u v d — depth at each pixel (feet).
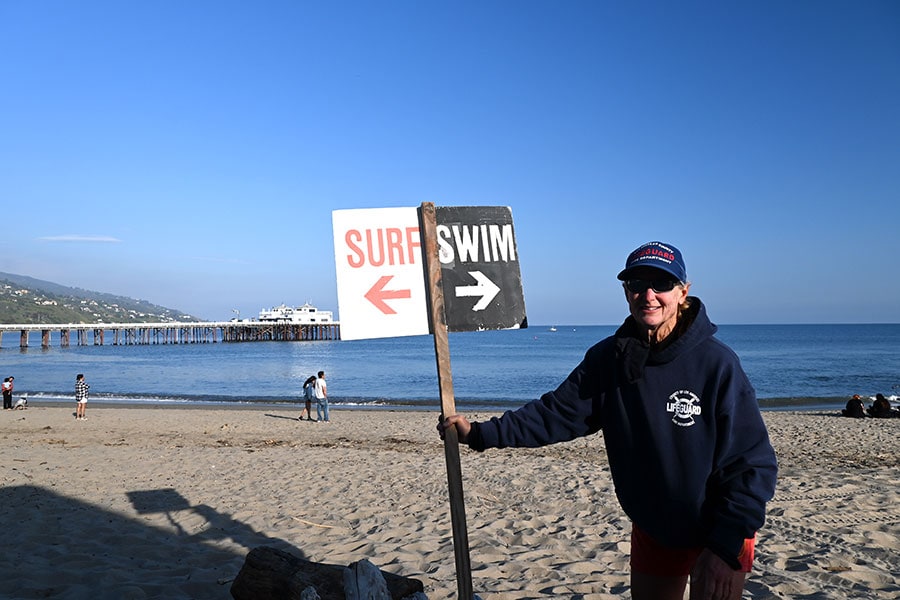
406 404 91.30
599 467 31.14
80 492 25.18
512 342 405.18
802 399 95.76
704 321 7.47
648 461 7.54
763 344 321.73
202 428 57.82
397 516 21.68
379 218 9.48
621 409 7.68
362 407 86.58
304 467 31.68
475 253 9.54
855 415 63.93
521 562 16.43
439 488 26.20
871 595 13.97
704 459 7.29
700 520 7.43
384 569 16.10
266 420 65.10
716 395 7.24
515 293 9.72
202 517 21.44
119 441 46.93
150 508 22.68
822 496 23.62
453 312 9.29
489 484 26.96
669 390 7.38
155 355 268.41
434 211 9.39
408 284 9.42
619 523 20.58
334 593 9.58
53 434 52.34
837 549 17.28
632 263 7.48
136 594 14.20
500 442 8.29
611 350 7.90
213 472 30.25
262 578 10.40
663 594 7.98
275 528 20.16
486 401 95.71
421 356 256.32
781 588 14.25
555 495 24.76
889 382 128.26
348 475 29.35
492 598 13.87
